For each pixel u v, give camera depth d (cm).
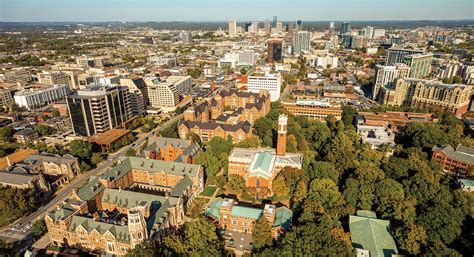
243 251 12888
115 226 12550
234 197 16825
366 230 12350
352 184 14850
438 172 17638
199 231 12300
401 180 15975
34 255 12562
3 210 14488
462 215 13050
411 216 12975
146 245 11131
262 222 12419
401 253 11575
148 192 17500
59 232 13125
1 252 11419
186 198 15812
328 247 10706
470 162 17962
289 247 11038
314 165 17000
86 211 14238
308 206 13588
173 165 17488
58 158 19338
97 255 12669
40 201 16775
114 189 15412
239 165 17925
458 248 11881
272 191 16812
